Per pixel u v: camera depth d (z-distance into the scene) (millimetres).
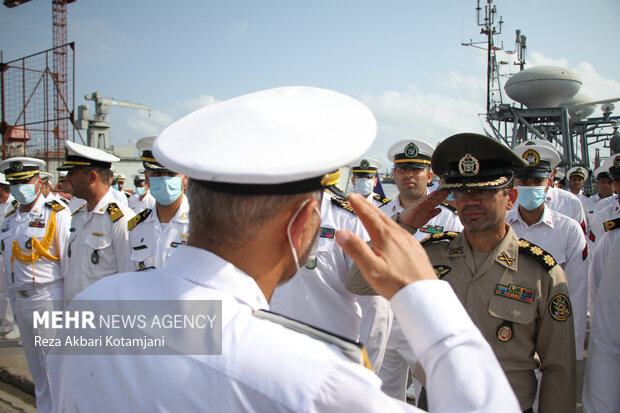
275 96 960
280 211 852
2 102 14766
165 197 3436
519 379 2090
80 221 4039
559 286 2098
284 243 894
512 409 719
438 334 768
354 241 833
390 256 838
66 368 938
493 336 2123
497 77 19344
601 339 2592
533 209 3844
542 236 3822
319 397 727
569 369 2037
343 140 832
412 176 4383
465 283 2229
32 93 14797
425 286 805
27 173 4363
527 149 3758
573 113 19828
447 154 2186
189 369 788
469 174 2094
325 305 2697
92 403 877
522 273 2145
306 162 779
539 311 2102
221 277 866
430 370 776
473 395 722
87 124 22922
